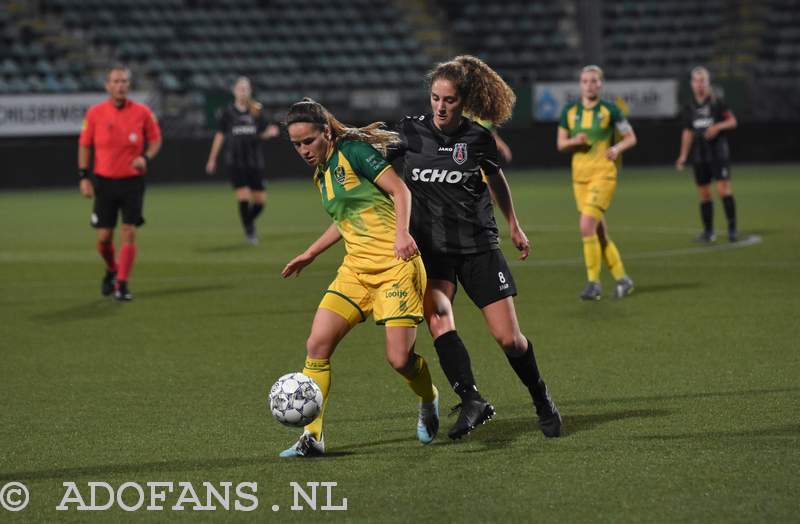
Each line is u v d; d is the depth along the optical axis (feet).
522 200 246.68
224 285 135.03
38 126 295.89
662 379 81.61
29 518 53.62
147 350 96.63
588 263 118.73
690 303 115.03
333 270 148.66
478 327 105.50
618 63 387.34
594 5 364.79
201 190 291.58
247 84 177.27
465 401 62.69
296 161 322.34
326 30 379.76
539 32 396.37
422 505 54.29
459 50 385.50
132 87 341.41
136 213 123.44
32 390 81.66
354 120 329.52
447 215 65.36
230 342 100.12
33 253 170.09
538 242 173.37
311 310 116.78
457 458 62.44
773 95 342.64
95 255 167.43
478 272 65.57
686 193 257.96
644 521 51.37
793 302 114.52
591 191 118.62
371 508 54.03
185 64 352.69
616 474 58.59
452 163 64.80
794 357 88.33
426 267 66.18
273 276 142.82
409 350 62.23
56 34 349.61
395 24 391.86
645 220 203.31
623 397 76.33
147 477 59.77
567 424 69.51
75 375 86.84
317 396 61.72
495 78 65.26
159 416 73.46
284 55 368.89
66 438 67.97
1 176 292.20
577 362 88.22
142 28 358.84
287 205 249.75
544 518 51.98
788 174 301.63
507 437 66.69
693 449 63.00
